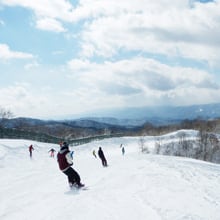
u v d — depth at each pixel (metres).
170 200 7.95
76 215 6.87
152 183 10.45
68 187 10.58
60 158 10.23
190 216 6.48
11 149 32.72
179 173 12.92
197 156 66.75
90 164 20.33
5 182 12.58
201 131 77.06
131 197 8.43
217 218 6.43
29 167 19.41
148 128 128.38
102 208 7.39
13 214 7.27
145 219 6.41
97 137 78.12
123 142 77.00
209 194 8.81
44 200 8.62
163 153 67.38
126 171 14.33
